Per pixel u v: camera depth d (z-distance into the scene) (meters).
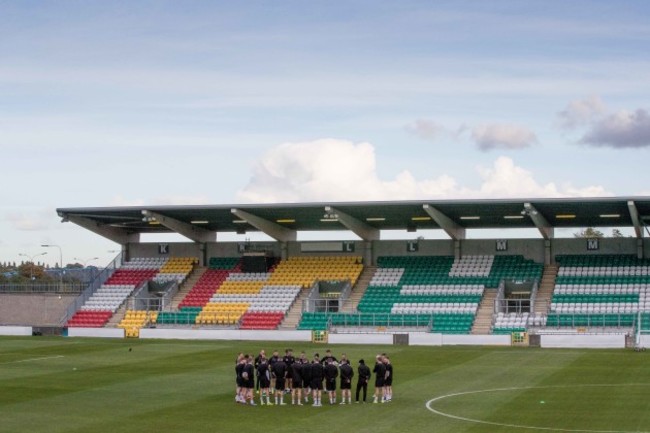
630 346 72.56
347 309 89.19
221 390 50.16
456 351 70.88
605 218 86.81
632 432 36.75
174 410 43.28
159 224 99.50
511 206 81.00
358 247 97.44
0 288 101.19
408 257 95.69
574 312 82.25
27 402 46.22
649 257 88.69
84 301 96.50
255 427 38.53
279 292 93.06
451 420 39.69
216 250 101.62
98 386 52.00
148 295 98.00
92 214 91.81
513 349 72.38
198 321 90.06
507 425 38.41
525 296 90.12
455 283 89.94
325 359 45.41
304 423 39.34
